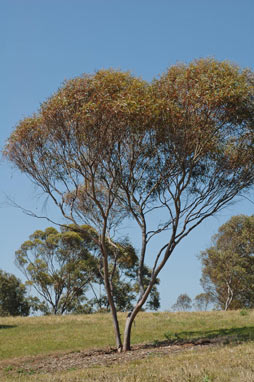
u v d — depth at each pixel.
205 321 24.12
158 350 15.54
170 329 22.23
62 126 16.02
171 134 16.25
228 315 26.28
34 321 28.62
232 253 51.66
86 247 55.59
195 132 16.03
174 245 17.02
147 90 16.11
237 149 17.06
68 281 54.41
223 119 15.95
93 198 16.48
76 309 53.84
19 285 57.56
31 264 54.84
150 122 15.90
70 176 17.02
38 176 17.50
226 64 16.11
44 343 20.67
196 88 15.55
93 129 15.70
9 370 14.82
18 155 17.38
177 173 17.05
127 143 17.03
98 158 16.03
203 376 8.67
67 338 21.75
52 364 15.25
